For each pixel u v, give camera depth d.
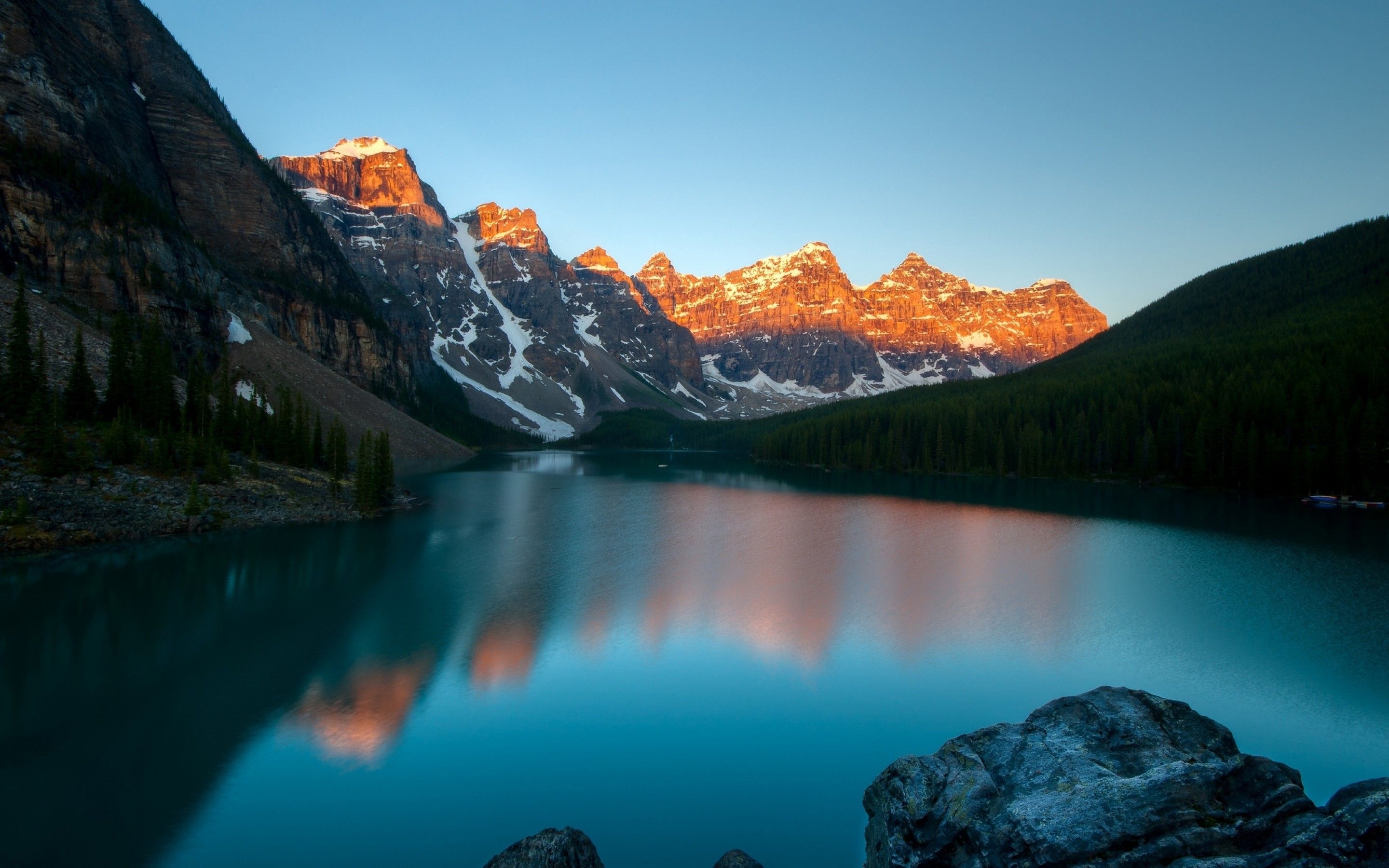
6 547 43.31
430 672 29.45
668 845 18.02
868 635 34.94
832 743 23.72
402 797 20.08
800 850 17.88
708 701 27.05
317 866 17.03
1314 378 92.62
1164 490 101.00
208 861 17.11
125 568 43.28
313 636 33.38
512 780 21.08
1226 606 40.19
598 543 59.81
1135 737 16.16
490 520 71.31
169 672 28.64
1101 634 35.12
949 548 58.41
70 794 19.89
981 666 30.81
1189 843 12.55
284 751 22.56
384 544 55.44
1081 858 12.73
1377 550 56.34
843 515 78.94
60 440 50.19
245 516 57.97
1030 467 121.94
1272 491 91.12
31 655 29.88
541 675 29.42
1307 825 12.23
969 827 14.12
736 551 57.19
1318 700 27.53
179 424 66.69
